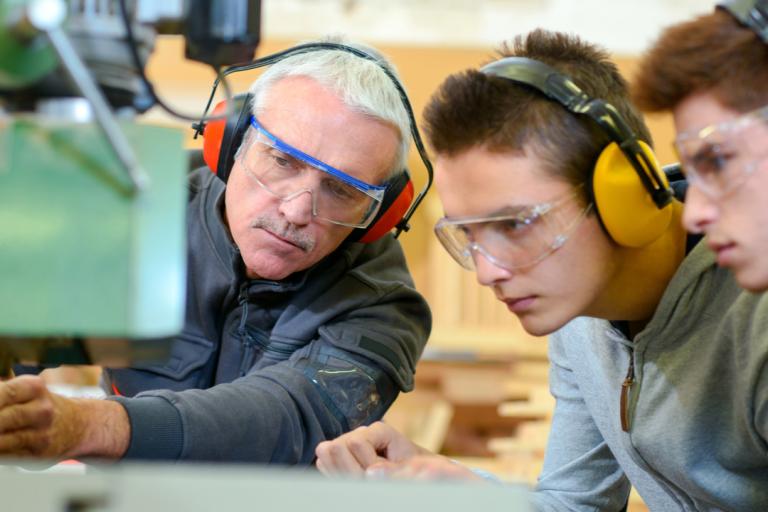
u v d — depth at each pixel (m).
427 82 4.41
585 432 1.89
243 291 1.90
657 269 1.47
